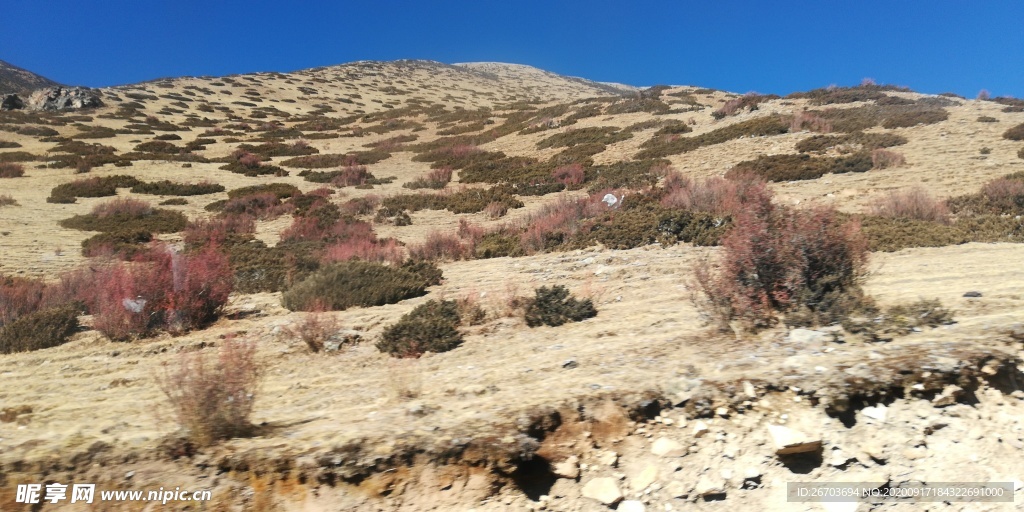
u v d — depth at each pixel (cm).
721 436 328
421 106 5850
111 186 2359
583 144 2905
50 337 772
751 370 383
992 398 333
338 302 889
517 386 439
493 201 2086
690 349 472
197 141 3650
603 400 357
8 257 1379
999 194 1333
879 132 2309
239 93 6244
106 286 859
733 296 520
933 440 312
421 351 621
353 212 2048
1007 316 446
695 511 294
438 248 1392
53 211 1995
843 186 1669
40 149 3262
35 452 331
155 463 324
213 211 2100
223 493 308
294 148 3500
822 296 502
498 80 9475
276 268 1198
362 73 8306
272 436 354
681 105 3678
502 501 304
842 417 330
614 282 907
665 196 1611
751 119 2717
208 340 720
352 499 303
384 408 415
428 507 299
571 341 593
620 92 10631
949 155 1869
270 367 605
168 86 6325
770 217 534
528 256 1288
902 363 353
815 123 2448
